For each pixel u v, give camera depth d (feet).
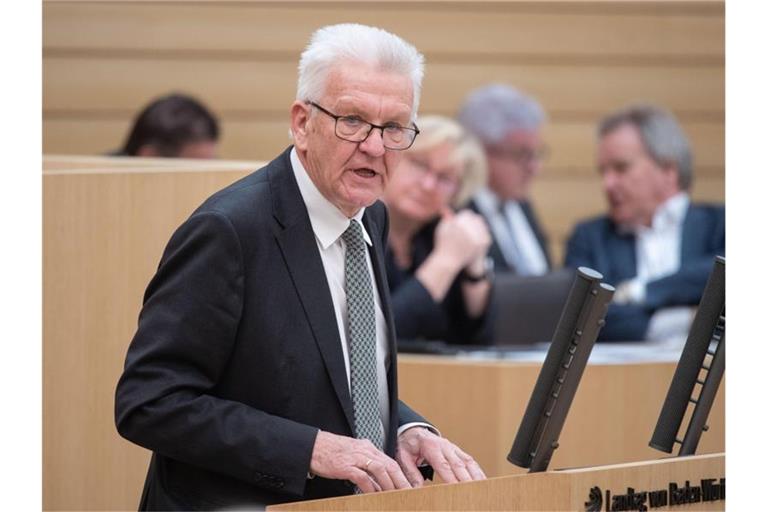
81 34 57.00
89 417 26.13
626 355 38.17
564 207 60.85
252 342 19.80
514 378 35.76
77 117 57.00
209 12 57.88
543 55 60.59
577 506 19.34
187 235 19.77
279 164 20.75
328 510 17.93
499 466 35.78
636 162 45.62
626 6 60.95
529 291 39.96
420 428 21.99
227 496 20.17
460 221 38.58
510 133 48.26
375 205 22.63
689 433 21.36
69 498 26.07
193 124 39.04
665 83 61.52
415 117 20.52
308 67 20.12
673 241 45.62
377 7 59.16
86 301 26.08
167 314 19.51
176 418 19.17
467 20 59.93
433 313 37.63
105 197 26.08
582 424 36.50
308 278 20.16
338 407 20.17
